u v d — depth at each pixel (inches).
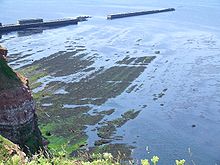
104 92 3927.2
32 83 4097.0
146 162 317.7
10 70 2701.8
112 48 5615.2
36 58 4995.1
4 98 2554.1
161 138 2999.5
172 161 2650.1
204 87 4128.9
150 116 3410.4
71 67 4682.6
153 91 4001.0
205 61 5054.1
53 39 6127.0
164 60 5073.8
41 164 372.8
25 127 2642.7
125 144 2883.9
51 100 3678.6
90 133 3053.6
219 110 3553.2
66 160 389.4
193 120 3341.5
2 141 1550.2
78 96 3799.2
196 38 6368.1
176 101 3754.9
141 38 6328.7
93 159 378.9
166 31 6939.0
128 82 4237.2
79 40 6082.7
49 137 2967.5
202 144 2913.4
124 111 3499.0
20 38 6151.6
